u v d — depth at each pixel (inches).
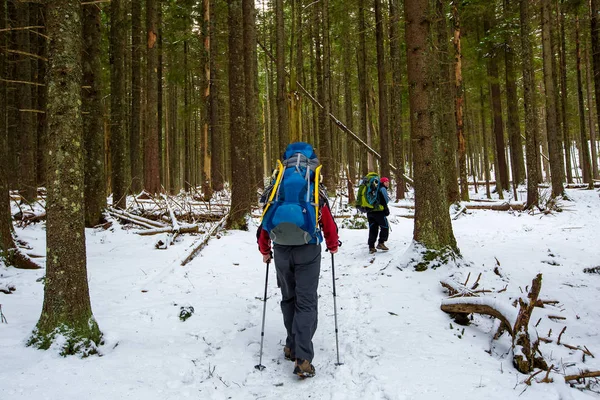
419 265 243.0
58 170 134.2
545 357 146.6
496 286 222.4
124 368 123.6
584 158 773.9
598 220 464.4
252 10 474.0
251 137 620.4
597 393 126.0
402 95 846.5
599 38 546.0
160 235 365.1
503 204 577.3
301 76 783.7
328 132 690.8
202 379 125.0
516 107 762.8
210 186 732.0
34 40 559.8
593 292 223.0
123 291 209.6
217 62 839.7
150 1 652.1
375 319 176.1
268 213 131.7
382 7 717.3
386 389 117.0
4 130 244.1
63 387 109.1
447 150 563.2
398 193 698.2
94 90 391.9
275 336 163.3
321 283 240.8
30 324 152.3
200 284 229.8
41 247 284.7
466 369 129.3
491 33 700.7
